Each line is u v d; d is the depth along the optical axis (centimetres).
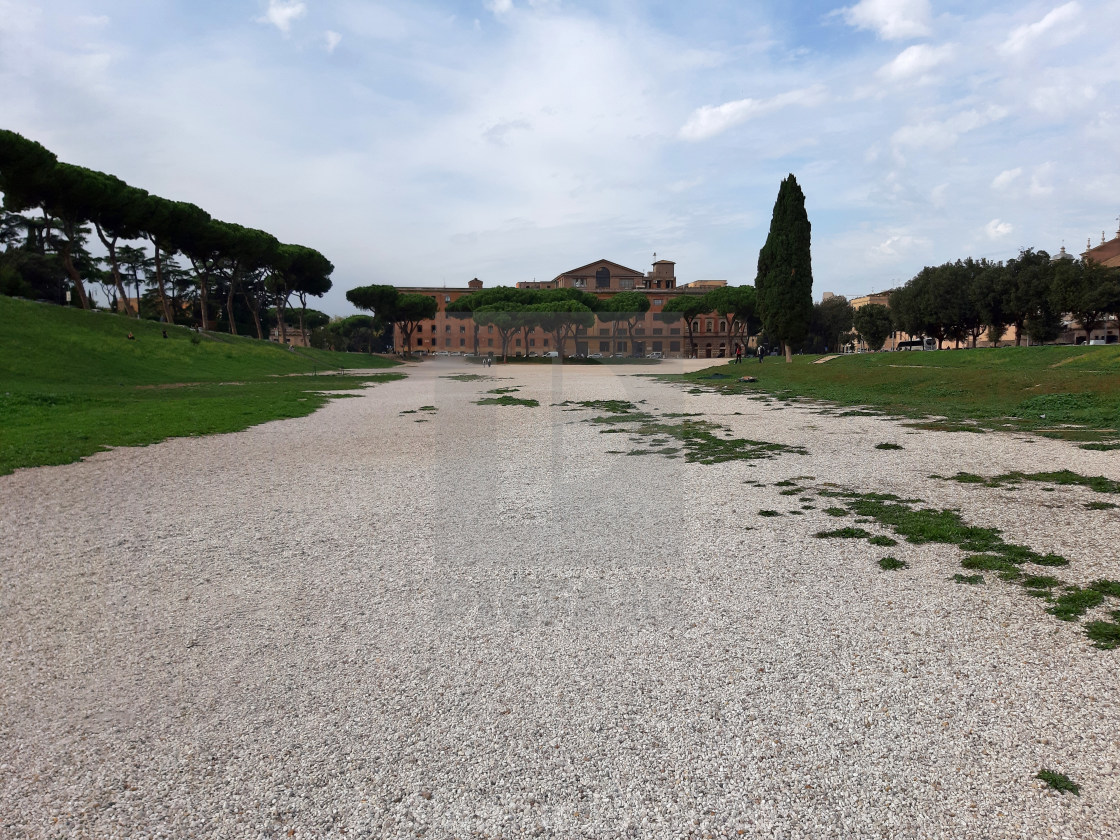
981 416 1484
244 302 8262
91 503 853
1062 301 3638
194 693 372
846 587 507
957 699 345
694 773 293
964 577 518
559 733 325
